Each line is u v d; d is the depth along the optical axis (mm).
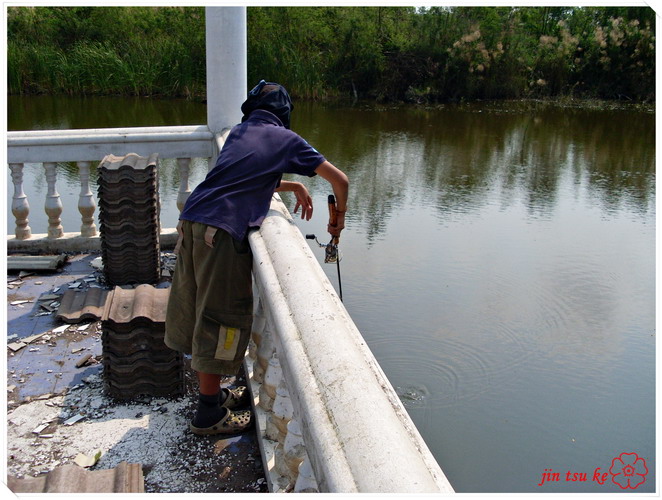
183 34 22922
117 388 3281
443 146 17125
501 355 6109
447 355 6059
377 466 1294
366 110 22953
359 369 1639
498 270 8164
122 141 5551
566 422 5258
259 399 2975
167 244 5883
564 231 10086
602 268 8367
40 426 3070
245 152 2760
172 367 3291
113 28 24016
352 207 11133
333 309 1989
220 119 5719
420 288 7559
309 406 1535
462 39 26422
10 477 2648
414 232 9758
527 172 14461
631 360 6090
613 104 27406
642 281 7953
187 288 2826
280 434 2551
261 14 23703
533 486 4559
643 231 10148
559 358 6090
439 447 4977
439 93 26656
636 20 28594
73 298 4414
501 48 27141
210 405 2951
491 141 18250
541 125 21531
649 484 4539
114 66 21781
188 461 2836
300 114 21094
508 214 11016
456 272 8047
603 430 5148
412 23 27234
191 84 22172
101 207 4652
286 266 2293
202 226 2654
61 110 19188
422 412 5320
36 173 11594
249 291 2740
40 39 23391
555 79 28656
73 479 2533
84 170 5566
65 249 5637
